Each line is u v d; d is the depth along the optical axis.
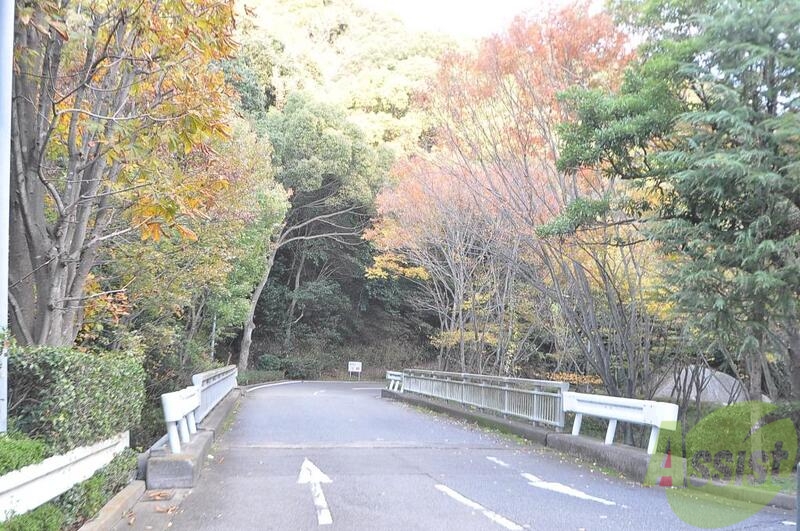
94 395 6.28
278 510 6.81
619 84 11.41
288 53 37.03
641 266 12.55
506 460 10.02
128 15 7.43
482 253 20.58
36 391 5.38
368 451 10.78
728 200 7.61
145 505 7.01
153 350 15.32
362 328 45.84
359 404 21.05
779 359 11.14
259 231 23.05
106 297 10.69
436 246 22.84
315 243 40.72
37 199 7.82
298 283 41.69
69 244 8.31
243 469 9.10
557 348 21.02
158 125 8.05
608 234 11.76
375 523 6.31
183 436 9.28
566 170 9.49
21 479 4.41
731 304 7.64
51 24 6.55
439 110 15.06
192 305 17.88
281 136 32.12
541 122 12.62
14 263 7.57
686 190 7.84
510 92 13.30
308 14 41.38
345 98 35.06
